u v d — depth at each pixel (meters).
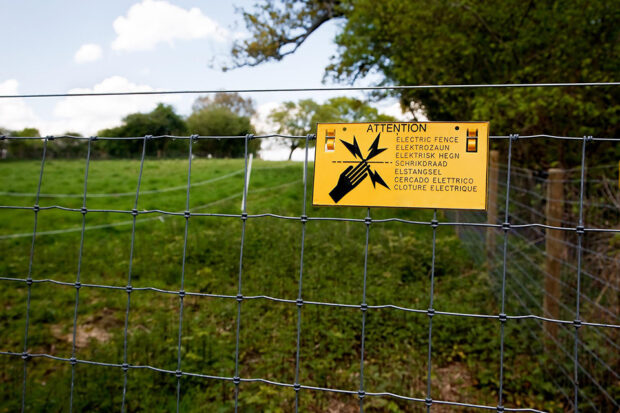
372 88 1.94
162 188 15.30
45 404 3.49
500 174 8.23
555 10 8.02
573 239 5.30
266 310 5.48
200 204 13.01
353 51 14.08
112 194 14.04
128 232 9.87
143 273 7.09
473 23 9.29
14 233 9.84
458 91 9.57
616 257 3.67
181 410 3.59
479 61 9.95
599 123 8.21
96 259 7.83
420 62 10.06
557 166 8.36
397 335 4.78
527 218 7.43
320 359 4.34
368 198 1.89
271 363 4.21
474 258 7.48
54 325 5.37
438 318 5.06
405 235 9.12
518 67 9.10
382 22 11.19
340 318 5.06
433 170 1.85
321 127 1.94
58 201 13.12
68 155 19.23
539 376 3.98
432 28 9.61
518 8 8.64
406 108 14.88
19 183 15.66
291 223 10.05
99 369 4.02
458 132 1.84
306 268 6.97
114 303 5.87
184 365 4.15
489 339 4.66
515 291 5.74
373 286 6.11
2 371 4.11
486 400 3.73
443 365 4.35
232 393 3.81
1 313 5.48
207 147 15.55
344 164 1.91
